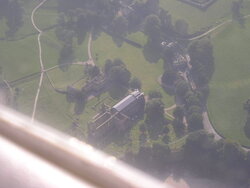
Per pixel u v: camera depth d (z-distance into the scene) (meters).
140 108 168.12
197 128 157.88
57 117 166.38
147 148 144.50
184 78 185.50
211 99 174.38
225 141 146.00
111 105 170.50
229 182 142.88
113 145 152.75
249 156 143.12
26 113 168.12
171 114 166.38
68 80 184.88
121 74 177.88
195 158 146.12
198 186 140.88
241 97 174.88
